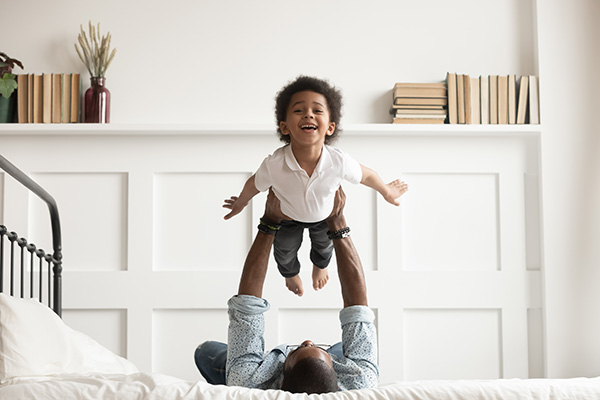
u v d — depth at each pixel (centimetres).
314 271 211
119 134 321
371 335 161
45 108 313
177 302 318
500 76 321
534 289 322
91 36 318
